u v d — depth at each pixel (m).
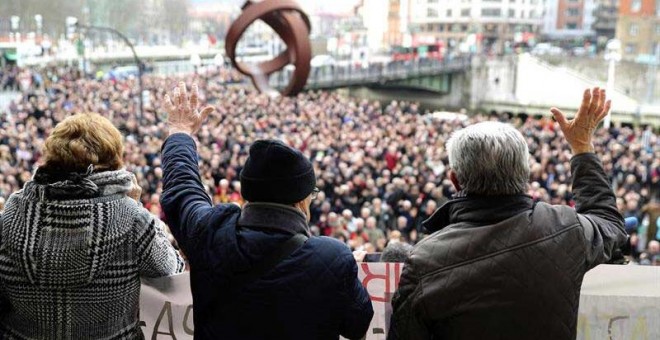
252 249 2.11
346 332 2.21
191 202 2.36
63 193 2.17
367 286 3.01
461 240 2.12
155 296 2.84
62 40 62.69
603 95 2.38
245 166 2.20
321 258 2.12
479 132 2.17
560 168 21.55
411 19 99.88
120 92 39.72
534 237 2.10
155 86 42.97
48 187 2.17
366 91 67.31
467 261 2.10
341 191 16.70
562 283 2.08
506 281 2.06
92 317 2.25
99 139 2.29
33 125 26.14
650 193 22.17
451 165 2.24
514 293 2.06
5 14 69.31
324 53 84.56
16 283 2.21
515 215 2.13
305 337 2.12
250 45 88.12
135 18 86.00
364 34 103.38
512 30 94.56
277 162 2.14
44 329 2.24
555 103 61.72
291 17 26.03
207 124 28.55
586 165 2.38
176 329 2.84
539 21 96.19
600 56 61.50
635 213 16.42
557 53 69.81
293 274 2.10
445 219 2.31
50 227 2.17
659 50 72.38
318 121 32.91
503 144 2.13
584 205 2.34
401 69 58.94
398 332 2.19
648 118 57.06
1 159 19.09
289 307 2.10
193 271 2.23
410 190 16.52
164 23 90.44
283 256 2.11
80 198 2.19
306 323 2.11
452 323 2.10
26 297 2.22
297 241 2.13
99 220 2.20
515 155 2.13
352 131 29.30
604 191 2.34
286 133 27.61
